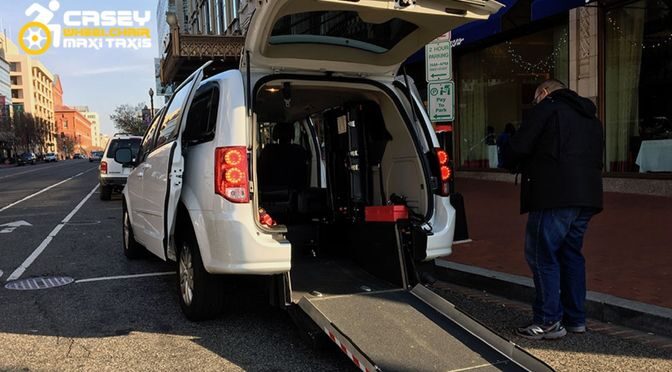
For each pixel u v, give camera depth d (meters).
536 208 4.11
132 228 7.04
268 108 5.67
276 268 3.97
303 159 6.10
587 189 4.03
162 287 5.97
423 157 4.64
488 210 9.78
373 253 4.73
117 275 6.55
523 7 12.44
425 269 4.61
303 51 4.20
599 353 3.95
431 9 3.72
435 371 3.23
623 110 11.09
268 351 4.09
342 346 3.42
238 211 3.95
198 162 4.32
